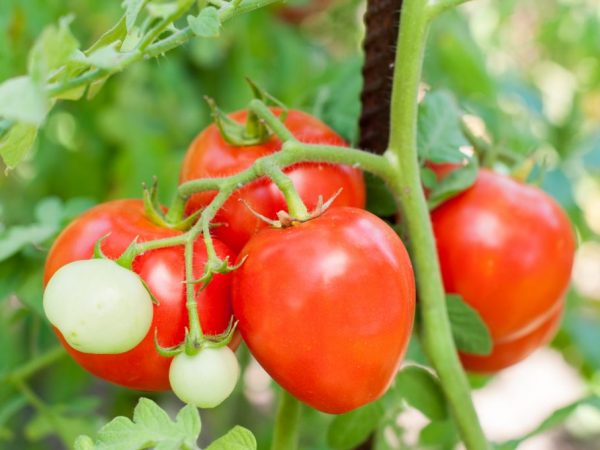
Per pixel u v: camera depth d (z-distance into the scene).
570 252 0.52
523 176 0.54
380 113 0.50
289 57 0.95
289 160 0.42
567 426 1.74
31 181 1.03
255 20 0.93
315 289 0.38
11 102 0.33
